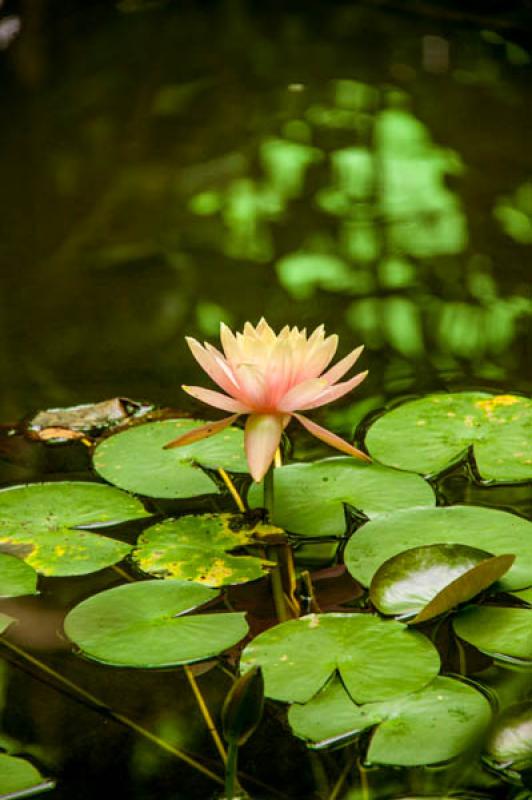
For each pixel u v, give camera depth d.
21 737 2.82
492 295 3.37
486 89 4.55
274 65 4.90
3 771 2.79
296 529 2.98
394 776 2.78
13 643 2.89
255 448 2.96
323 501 3.01
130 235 3.52
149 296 3.37
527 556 2.93
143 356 3.26
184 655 2.86
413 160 3.88
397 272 3.42
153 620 2.89
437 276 3.41
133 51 5.08
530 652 2.85
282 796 2.77
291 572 2.94
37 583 2.94
